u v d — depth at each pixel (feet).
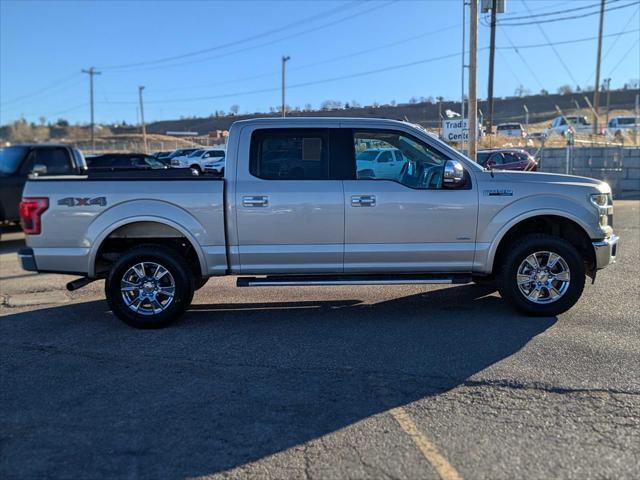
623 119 122.31
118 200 18.51
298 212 18.40
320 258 18.67
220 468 10.47
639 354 15.66
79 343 17.70
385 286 24.53
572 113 215.31
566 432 11.55
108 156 60.90
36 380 14.76
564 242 18.72
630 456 10.62
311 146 18.79
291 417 12.42
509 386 13.78
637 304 20.58
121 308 18.79
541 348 16.25
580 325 18.29
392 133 18.92
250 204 18.38
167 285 19.02
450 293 22.94
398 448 11.03
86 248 18.62
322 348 16.75
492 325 18.51
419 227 18.61
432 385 13.94
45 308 22.11
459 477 10.01
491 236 18.76
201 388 14.07
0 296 24.14
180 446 11.27
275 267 18.76
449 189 18.63
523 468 10.27
